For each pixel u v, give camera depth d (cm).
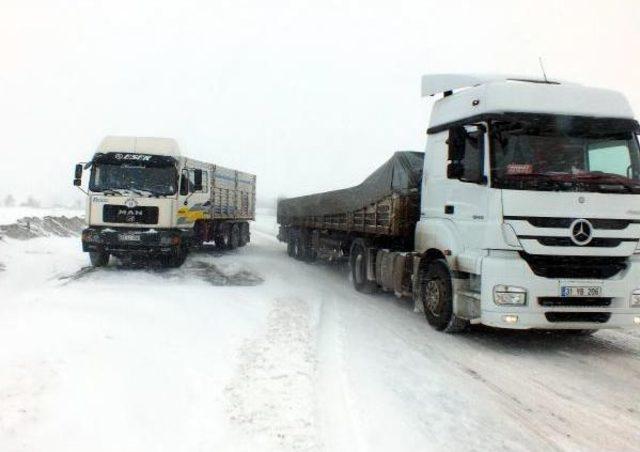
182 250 1466
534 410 476
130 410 416
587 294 630
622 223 638
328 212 1362
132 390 454
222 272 1347
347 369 570
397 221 882
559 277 634
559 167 649
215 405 446
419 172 891
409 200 884
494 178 641
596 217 633
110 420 394
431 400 491
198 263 1525
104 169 1345
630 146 672
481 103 686
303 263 1652
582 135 663
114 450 356
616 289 635
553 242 628
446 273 752
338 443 393
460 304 700
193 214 1538
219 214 1883
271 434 396
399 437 408
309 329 732
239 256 1811
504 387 536
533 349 688
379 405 471
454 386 533
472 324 821
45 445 349
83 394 427
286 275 1337
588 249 630
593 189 635
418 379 550
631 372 596
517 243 627
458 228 715
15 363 472
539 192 629
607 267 643
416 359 624
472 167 680
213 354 589
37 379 440
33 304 801
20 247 1750
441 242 750
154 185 1346
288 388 489
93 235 1318
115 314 739
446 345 695
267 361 570
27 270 1327
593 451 398
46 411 389
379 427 425
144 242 1323
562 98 679
